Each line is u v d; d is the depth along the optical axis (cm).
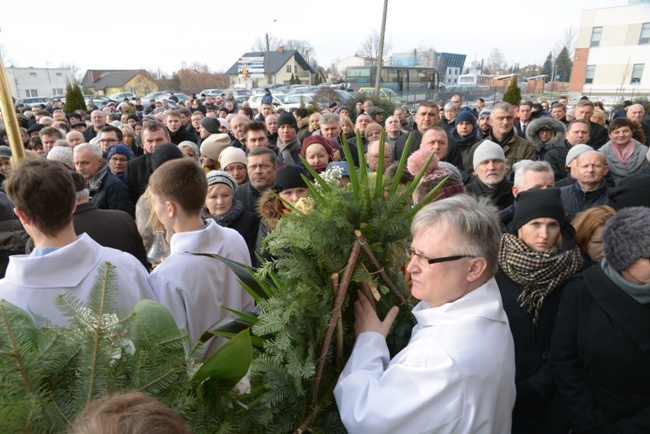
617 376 160
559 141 551
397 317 145
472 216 128
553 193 188
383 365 128
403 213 134
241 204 310
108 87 5716
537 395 181
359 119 677
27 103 2852
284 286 128
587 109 655
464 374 116
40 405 80
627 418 162
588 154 333
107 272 102
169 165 188
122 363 95
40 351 87
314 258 126
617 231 157
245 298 203
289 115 552
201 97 2781
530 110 754
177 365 100
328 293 124
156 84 5572
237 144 631
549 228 183
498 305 132
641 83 3400
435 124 548
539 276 181
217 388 112
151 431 61
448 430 116
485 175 355
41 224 151
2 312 86
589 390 168
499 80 4162
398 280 139
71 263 150
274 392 115
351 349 138
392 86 2486
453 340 122
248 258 211
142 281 172
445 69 7431
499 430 130
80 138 588
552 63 5281
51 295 146
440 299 133
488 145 356
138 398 68
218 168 443
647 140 787
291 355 115
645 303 154
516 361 189
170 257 186
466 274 130
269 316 117
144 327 102
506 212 276
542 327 187
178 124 654
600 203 337
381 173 128
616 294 157
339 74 5462
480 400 117
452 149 505
